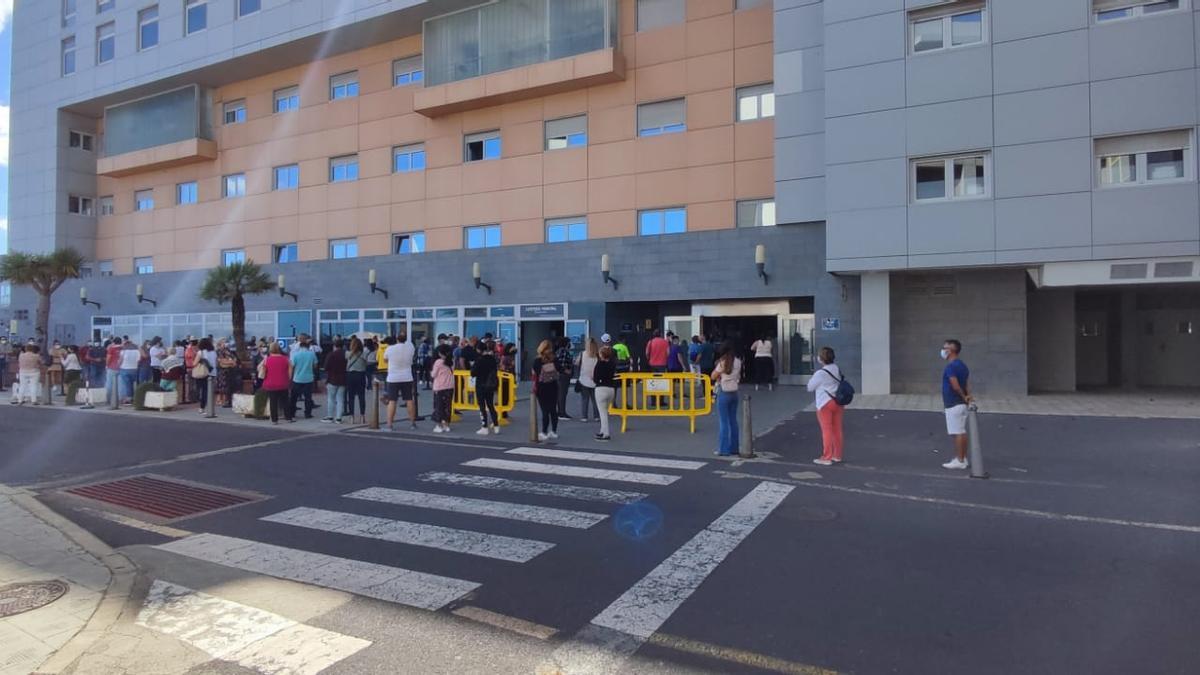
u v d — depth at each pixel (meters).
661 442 11.12
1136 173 14.38
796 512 6.74
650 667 3.66
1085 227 14.58
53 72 34.31
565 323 22.05
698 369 17.09
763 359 19.06
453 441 11.51
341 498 7.56
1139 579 4.87
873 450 10.08
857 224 16.50
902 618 4.24
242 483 8.44
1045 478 8.21
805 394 17.59
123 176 33.75
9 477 9.02
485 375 12.30
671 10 21.39
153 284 31.70
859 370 17.98
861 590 4.70
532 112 23.27
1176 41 13.98
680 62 21.12
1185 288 17.66
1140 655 3.73
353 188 26.75
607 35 21.47
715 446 10.68
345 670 3.66
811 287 18.62
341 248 27.17
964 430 8.76
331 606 4.54
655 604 4.50
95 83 32.56
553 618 4.31
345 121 27.03
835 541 5.80
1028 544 5.70
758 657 3.76
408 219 25.53
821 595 4.62
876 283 17.23
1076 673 3.54
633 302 22.28
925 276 17.28
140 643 4.01
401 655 3.83
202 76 29.66
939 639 3.94
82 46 33.22
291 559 5.52
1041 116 14.91
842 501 7.18
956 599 4.52
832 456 9.25
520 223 23.39
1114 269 14.48
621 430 12.44
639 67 21.67
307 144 27.92
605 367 11.36
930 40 16.08
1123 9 14.48
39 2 35.12
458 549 5.70
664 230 21.38
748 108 20.45
